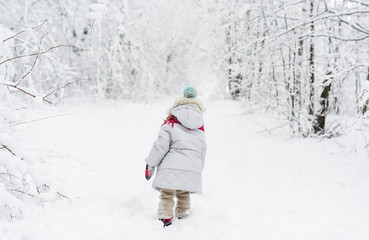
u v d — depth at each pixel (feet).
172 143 9.23
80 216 8.82
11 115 10.29
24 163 8.43
